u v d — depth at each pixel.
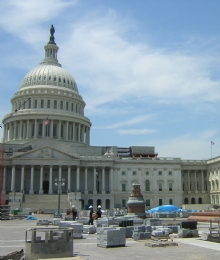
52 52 178.38
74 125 155.00
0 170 124.25
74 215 53.06
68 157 129.12
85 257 23.61
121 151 161.12
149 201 136.50
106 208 132.25
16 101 161.00
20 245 29.97
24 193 123.81
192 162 146.25
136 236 33.19
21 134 149.38
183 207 118.50
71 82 169.75
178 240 32.56
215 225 48.38
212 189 141.75
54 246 21.42
